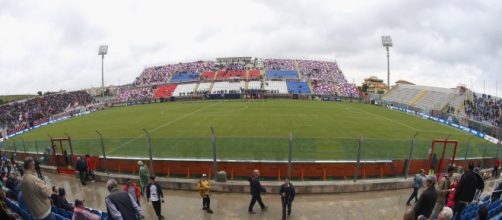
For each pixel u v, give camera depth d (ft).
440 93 268.21
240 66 395.55
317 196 67.00
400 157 80.07
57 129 168.96
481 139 132.36
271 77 364.79
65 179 82.79
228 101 276.62
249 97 299.17
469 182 40.96
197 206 62.18
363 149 81.35
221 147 81.61
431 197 34.04
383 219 56.70
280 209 60.44
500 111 193.06
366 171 75.15
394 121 169.78
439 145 90.53
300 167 73.36
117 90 410.72
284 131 127.85
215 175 71.36
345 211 59.77
